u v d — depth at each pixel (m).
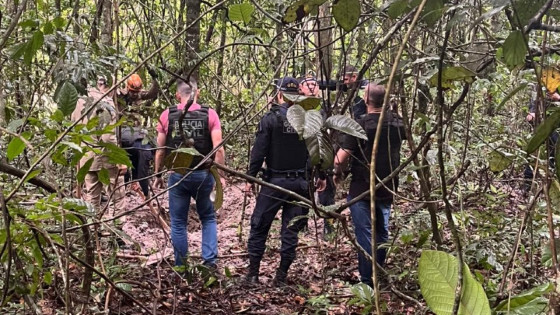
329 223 4.52
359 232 3.85
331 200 4.33
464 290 0.89
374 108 3.54
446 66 2.04
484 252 2.81
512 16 1.36
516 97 5.12
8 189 2.78
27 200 2.25
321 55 2.51
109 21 3.98
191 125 4.05
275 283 4.26
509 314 1.12
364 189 3.76
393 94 3.12
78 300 2.54
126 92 4.32
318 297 3.47
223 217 6.92
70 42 2.55
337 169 3.71
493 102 5.32
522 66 1.88
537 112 1.44
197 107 4.14
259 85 6.86
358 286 2.23
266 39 4.77
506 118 5.45
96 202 4.57
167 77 5.09
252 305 3.78
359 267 3.89
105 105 2.76
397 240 3.81
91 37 3.60
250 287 4.19
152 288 3.53
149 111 4.30
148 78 5.71
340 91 2.77
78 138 1.82
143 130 3.54
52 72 2.54
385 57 3.09
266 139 4.12
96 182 4.49
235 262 5.23
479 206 4.20
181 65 5.48
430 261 0.94
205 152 4.14
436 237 2.46
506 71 3.66
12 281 2.12
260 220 4.29
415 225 3.44
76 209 2.03
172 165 2.28
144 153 5.10
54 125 2.04
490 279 2.90
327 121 1.62
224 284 3.98
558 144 1.10
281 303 3.90
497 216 3.59
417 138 3.61
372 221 0.95
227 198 7.21
